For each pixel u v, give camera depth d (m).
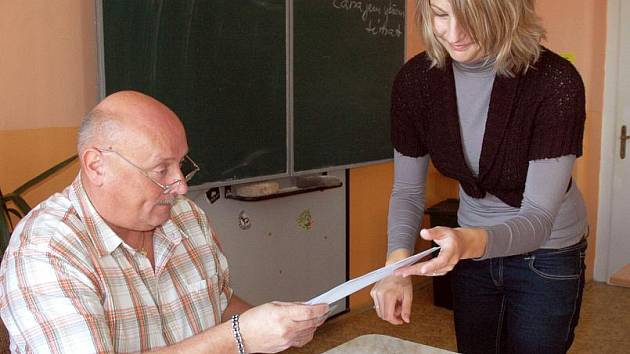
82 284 1.22
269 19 3.08
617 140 4.59
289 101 3.24
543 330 1.78
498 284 1.85
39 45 2.43
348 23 3.56
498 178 1.69
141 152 1.26
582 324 3.88
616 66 4.54
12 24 2.35
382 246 4.17
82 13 2.55
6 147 2.37
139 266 1.39
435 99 1.71
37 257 1.20
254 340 1.24
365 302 4.07
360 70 3.68
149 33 2.60
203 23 2.79
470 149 1.71
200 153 2.83
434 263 1.33
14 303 1.19
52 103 2.49
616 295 4.43
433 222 4.10
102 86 2.48
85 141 1.27
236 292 3.24
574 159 1.58
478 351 1.97
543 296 1.77
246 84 3.01
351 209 3.89
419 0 1.54
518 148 1.62
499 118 1.60
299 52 3.27
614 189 4.64
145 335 1.36
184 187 1.33
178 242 1.47
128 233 1.39
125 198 1.29
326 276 3.77
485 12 1.37
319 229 3.69
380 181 4.10
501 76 1.57
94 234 1.31
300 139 3.34
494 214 1.79
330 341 3.56
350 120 3.65
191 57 2.76
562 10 4.43
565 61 1.57
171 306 1.44
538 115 1.57
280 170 3.24
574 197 1.79
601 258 4.73
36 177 2.23
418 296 4.34
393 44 3.91
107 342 1.21
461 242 1.36
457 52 1.50
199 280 1.51
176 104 2.72
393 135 1.87
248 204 3.24
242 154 3.03
